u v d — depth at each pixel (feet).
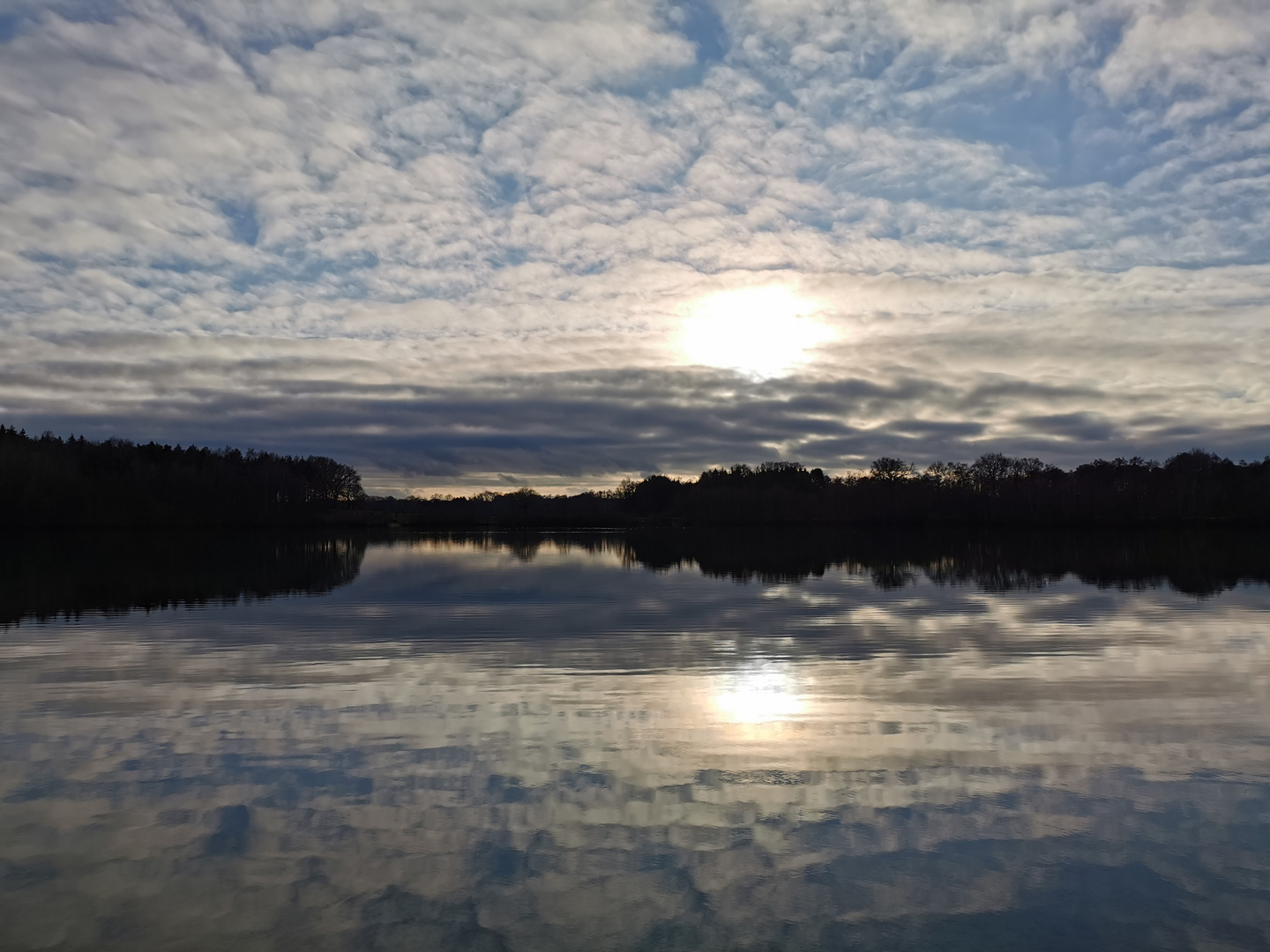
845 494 419.33
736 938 19.99
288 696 41.78
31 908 21.16
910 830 25.58
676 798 28.09
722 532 340.39
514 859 23.71
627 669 48.37
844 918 20.83
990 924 20.58
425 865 23.39
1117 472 417.69
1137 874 22.88
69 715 38.32
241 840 24.90
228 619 70.28
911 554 173.68
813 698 41.16
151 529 325.83
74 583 104.47
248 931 20.17
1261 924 20.52
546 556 171.22
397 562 150.82
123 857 23.85
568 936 19.99
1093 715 37.96
